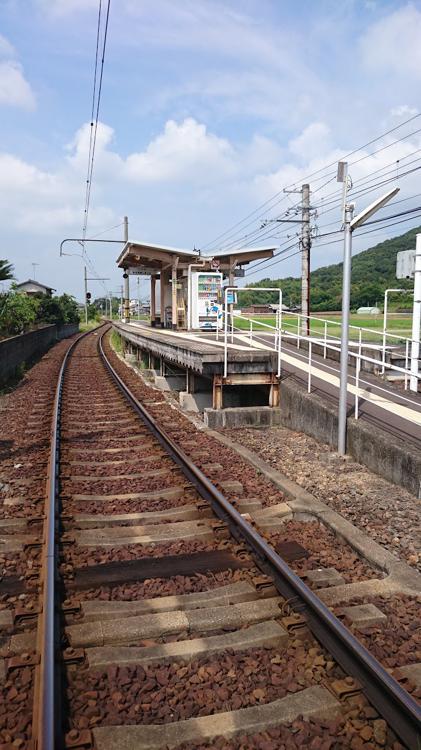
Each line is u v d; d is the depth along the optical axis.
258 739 3.28
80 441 10.41
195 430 11.39
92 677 3.79
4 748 3.17
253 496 7.35
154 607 4.64
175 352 15.12
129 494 7.41
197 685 3.73
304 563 5.45
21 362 24.66
